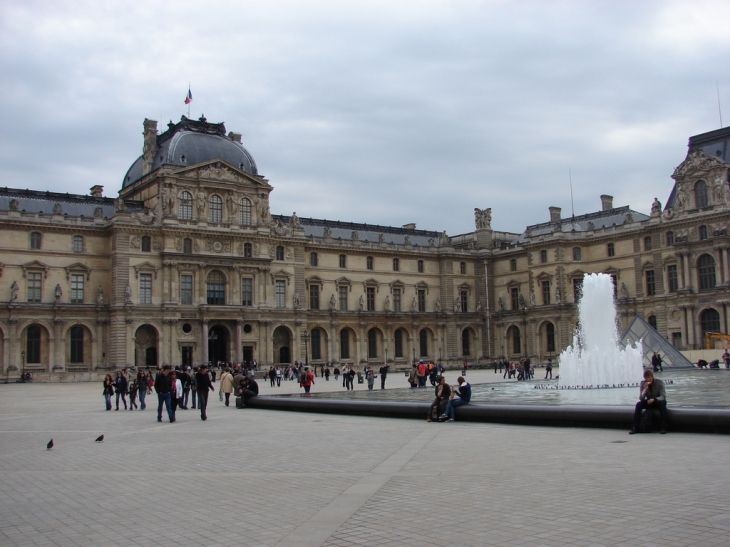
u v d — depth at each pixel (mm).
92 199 138500
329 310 155625
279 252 148875
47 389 100750
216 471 28828
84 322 129000
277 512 21656
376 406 49062
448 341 171625
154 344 133625
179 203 136375
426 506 21672
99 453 34812
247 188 144000
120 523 21094
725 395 53344
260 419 50094
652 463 27125
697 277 136625
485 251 178000
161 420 50781
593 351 79188
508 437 35969
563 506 21016
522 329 166250
